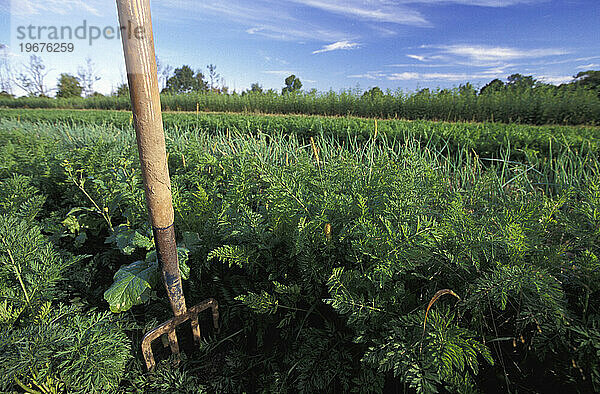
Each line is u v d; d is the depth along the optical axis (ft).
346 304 4.41
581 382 4.00
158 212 4.42
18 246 5.63
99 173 9.37
